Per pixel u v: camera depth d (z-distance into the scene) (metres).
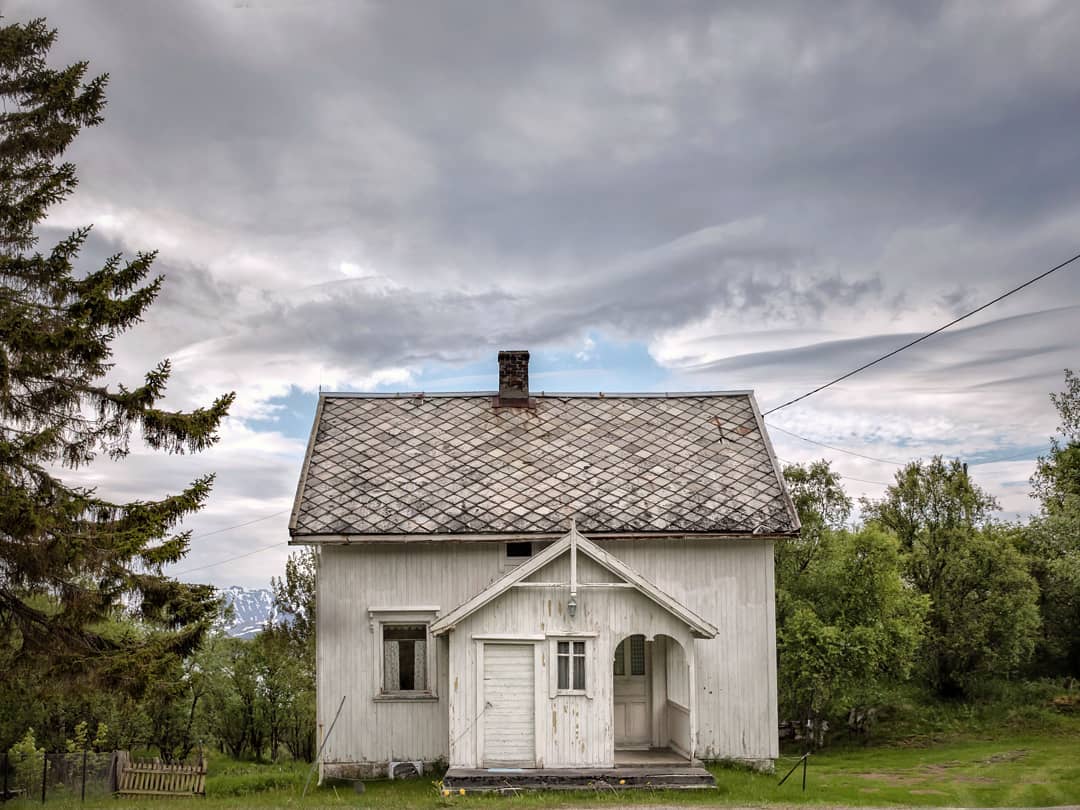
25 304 17.62
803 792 18.50
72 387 17.61
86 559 16.80
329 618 20.86
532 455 23.14
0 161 18.52
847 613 31.33
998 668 40.41
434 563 21.05
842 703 31.98
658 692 20.91
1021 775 22.64
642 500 21.64
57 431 17.16
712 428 24.30
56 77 18.98
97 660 16.97
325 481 21.95
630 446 23.58
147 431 17.95
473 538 20.56
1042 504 38.94
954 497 40.47
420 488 21.84
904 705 38.66
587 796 17.39
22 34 18.75
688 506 21.48
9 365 16.56
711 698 20.88
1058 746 29.42
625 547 21.12
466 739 18.70
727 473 22.58
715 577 21.17
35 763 21.62
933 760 27.39
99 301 17.39
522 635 18.91
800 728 35.78
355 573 20.98
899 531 41.44
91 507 17.53
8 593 17.28
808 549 34.38
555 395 25.73
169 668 17.47
